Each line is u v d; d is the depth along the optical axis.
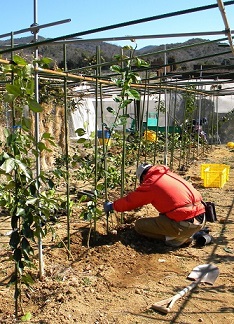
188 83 9.85
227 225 6.44
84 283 4.30
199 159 13.58
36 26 4.13
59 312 3.67
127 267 4.85
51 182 3.67
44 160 10.03
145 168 5.57
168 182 5.39
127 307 3.88
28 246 3.40
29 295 4.05
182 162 12.68
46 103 9.32
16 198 3.37
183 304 3.97
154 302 4.00
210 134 18.41
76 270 4.63
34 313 3.73
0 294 4.09
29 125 3.42
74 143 14.48
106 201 5.75
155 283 4.44
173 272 4.73
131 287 4.32
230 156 14.37
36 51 4.21
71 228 5.94
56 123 10.71
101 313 3.74
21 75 3.34
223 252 5.35
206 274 4.60
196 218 5.46
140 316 3.73
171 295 4.16
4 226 6.21
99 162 5.77
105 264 4.84
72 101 11.49
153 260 5.08
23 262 3.46
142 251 5.38
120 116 5.43
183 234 5.36
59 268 4.63
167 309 3.79
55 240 5.46
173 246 5.53
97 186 5.34
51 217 6.29
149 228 5.54
